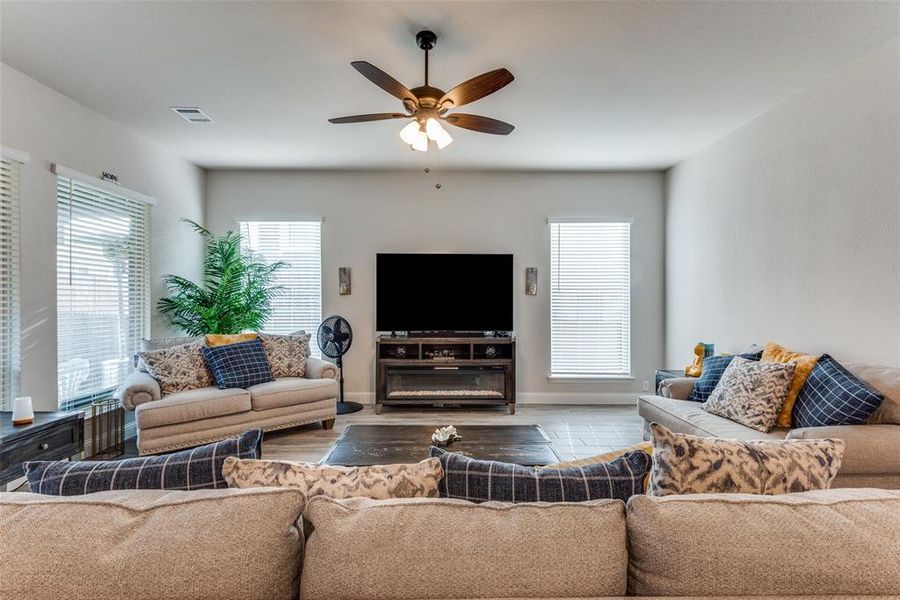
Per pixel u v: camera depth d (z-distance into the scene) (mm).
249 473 1108
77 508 875
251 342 4047
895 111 2350
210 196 4996
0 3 2092
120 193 3617
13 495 942
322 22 2262
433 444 2568
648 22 2244
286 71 2762
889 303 2391
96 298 3449
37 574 790
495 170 4973
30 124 2834
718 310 3949
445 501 941
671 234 4828
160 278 4199
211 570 822
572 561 851
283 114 3418
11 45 2465
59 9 2146
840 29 2281
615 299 5086
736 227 3682
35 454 2225
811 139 2893
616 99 3125
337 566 845
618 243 5082
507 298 4902
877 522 868
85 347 3342
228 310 4410
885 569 819
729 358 3160
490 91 2250
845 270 2646
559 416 4547
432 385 4840
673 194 4777
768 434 2416
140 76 2820
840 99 2674
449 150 4266
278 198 5020
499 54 2551
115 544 828
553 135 3834
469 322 4883
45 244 2951
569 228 5082
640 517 891
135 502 922
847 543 836
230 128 3709
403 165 4793
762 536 845
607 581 848
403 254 4879
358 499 977
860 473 1966
